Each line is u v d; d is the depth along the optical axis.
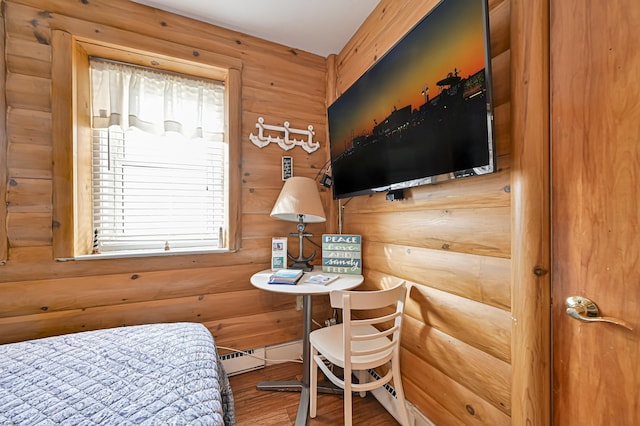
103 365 1.00
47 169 1.42
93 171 1.68
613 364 0.70
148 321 1.63
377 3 1.64
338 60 2.12
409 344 1.38
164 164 1.85
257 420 1.43
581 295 0.75
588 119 0.74
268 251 1.95
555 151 0.81
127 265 1.59
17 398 0.81
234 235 1.84
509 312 0.92
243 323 1.87
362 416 1.46
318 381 1.74
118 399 0.81
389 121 1.35
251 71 1.92
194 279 1.74
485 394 1.00
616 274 0.69
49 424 0.71
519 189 0.86
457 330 1.12
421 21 1.11
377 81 1.40
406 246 1.42
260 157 1.95
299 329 2.03
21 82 1.37
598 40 0.71
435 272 1.23
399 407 1.27
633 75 0.66
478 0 0.88
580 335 0.76
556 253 0.81
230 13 1.71
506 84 0.95
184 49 1.70
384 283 1.59
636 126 0.66
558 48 0.79
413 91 1.19
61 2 1.45
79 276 1.49
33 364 1.00
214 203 1.98
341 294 1.16
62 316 1.46
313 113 2.14
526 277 0.84
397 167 1.33
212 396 0.85
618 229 0.69
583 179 0.75
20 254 1.38
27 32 1.38
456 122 1.00
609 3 0.69
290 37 1.94
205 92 1.91
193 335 1.27
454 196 1.14
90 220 1.65
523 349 0.85
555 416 0.81
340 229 2.08
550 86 0.81
